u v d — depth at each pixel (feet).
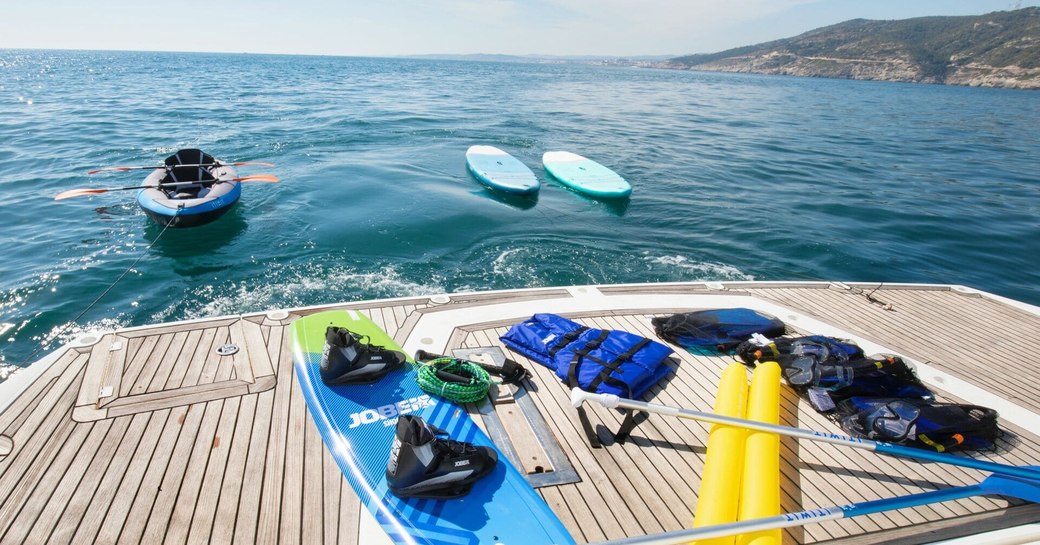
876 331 20.40
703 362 17.46
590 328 17.48
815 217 43.42
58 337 24.22
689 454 13.17
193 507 10.75
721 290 22.66
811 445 13.98
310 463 12.04
